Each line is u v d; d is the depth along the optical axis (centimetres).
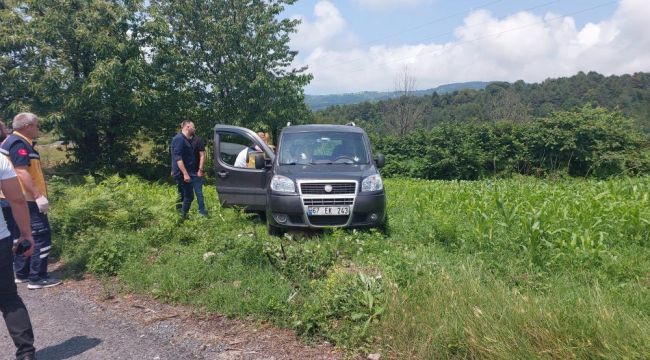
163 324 469
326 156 854
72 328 468
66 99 1645
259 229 829
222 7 2323
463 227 706
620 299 430
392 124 4388
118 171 1891
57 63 1711
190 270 576
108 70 1631
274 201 755
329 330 420
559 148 2442
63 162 1895
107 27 1736
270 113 2217
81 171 1852
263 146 927
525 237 611
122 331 456
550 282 486
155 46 1877
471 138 2684
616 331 331
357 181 752
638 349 315
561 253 549
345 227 743
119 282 598
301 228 749
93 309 518
